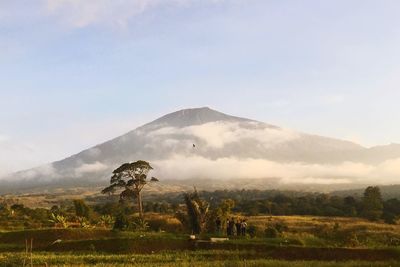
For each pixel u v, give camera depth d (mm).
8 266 27141
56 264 28078
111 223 64125
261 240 37219
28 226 59875
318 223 77188
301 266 27141
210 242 36469
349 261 29594
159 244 36969
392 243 38844
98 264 28047
